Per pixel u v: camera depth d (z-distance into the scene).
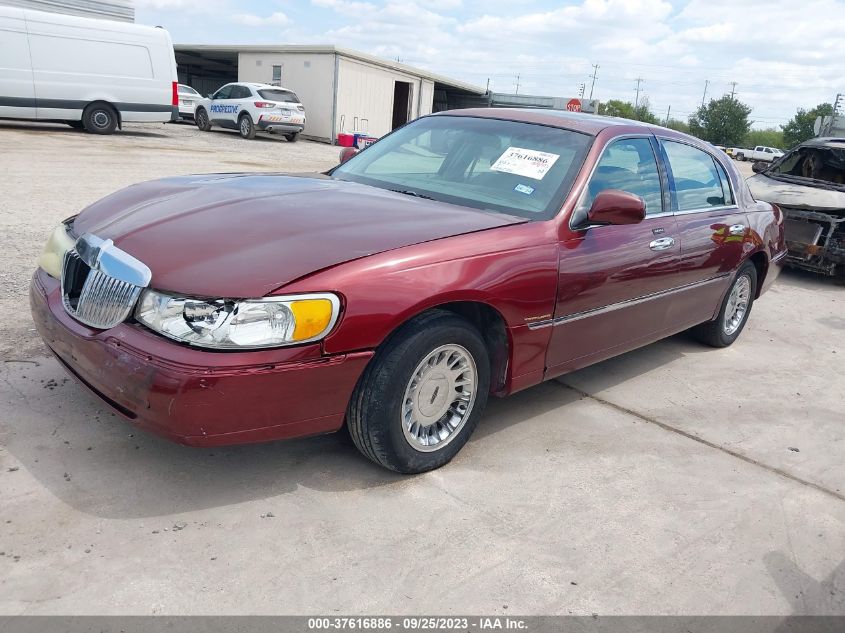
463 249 3.14
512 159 3.98
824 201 8.53
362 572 2.58
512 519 3.02
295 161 16.95
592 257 3.74
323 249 2.85
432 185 3.98
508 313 3.33
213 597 2.37
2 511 2.67
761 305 7.55
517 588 2.60
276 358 2.62
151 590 2.37
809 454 4.02
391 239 3.02
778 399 4.82
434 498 3.10
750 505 3.38
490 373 3.46
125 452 3.16
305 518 2.85
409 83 30.56
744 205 5.45
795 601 2.73
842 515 3.39
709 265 4.89
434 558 2.70
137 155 14.26
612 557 2.85
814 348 6.14
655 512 3.21
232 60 33.16
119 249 2.91
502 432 3.83
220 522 2.76
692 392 4.78
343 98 26.69
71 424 3.34
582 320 3.80
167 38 18.31
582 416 4.16
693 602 2.65
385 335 2.86
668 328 4.77
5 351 4.05
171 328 2.62
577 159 3.88
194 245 2.85
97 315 2.85
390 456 3.08
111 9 22.80
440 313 3.10
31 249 6.24
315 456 3.33
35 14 16.31
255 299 2.60
